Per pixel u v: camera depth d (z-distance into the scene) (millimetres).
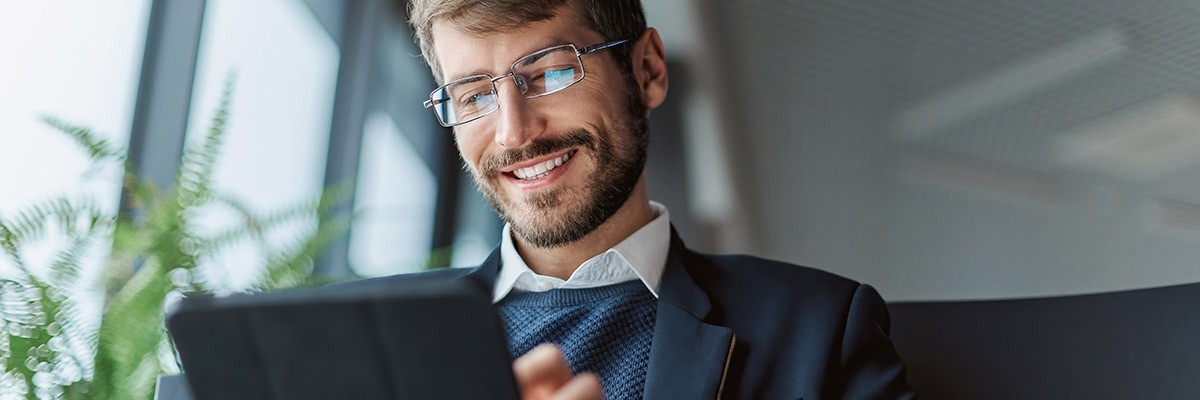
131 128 2398
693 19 3678
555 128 1135
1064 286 3275
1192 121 3137
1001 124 3379
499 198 1189
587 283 1192
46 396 1337
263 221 1767
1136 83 3188
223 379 712
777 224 3721
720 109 3736
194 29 2543
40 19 2123
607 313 1146
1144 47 3158
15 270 1423
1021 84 3336
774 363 1091
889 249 3559
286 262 1750
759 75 3668
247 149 2865
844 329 1107
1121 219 3227
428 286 664
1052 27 3254
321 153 3268
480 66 1144
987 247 3420
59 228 1491
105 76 2309
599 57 1159
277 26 2994
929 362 1156
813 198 3668
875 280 3576
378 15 3475
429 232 4004
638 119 1208
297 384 697
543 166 1147
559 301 1187
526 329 1175
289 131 3092
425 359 671
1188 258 3156
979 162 3410
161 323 1464
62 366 1359
